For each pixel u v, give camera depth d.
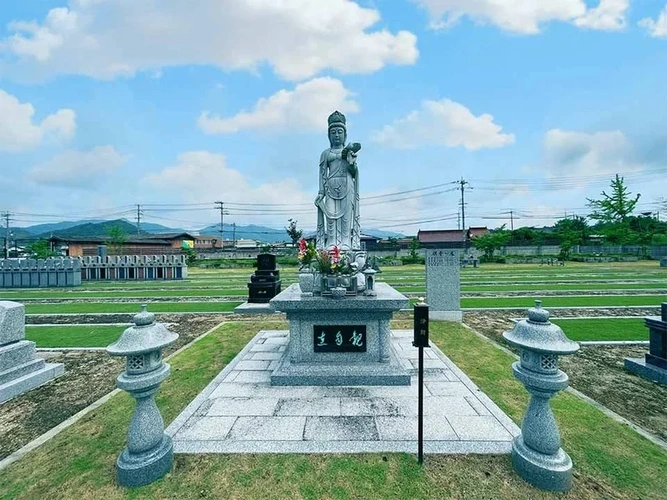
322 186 9.54
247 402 5.79
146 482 3.88
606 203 52.97
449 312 12.08
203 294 20.77
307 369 6.61
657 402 5.96
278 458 4.27
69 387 6.94
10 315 7.01
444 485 3.80
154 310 15.36
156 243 59.38
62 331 11.59
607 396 6.20
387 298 6.77
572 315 12.78
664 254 44.28
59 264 26.92
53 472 4.15
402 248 57.06
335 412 5.41
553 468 3.73
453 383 6.50
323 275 7.08
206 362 8.04
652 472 4.05
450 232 52.31
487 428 4.91
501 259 45.62
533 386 3.86
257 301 15.38
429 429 4.88
